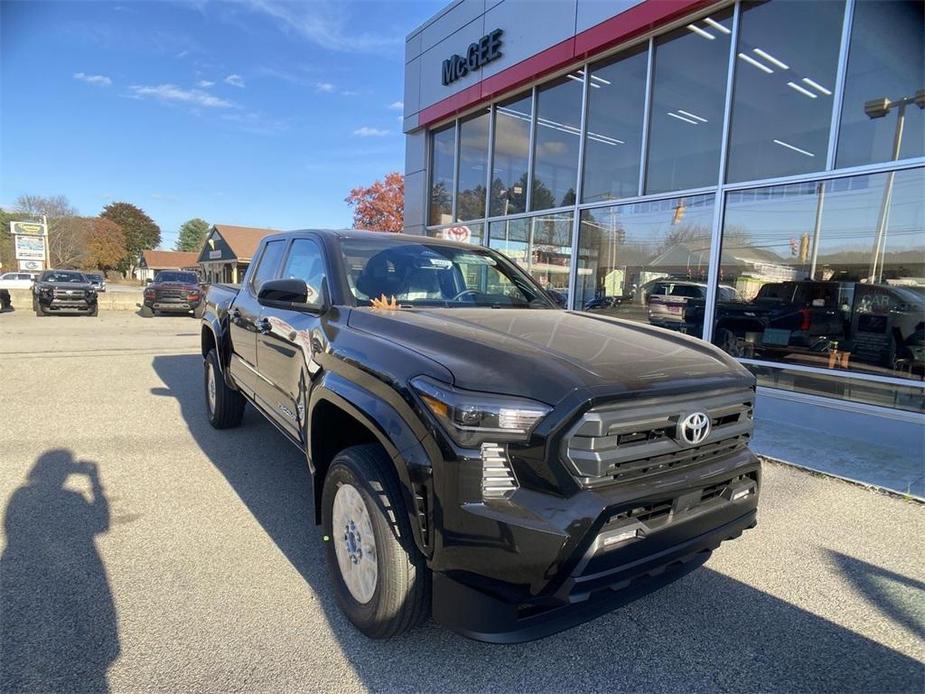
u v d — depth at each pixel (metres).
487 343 2.25
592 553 1.89
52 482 4.10
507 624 1.93
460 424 1.93
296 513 3.67
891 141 5.88
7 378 8.03
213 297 5.64
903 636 2.59
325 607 2.65
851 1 6.00
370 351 2.46
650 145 7.99
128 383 7.91
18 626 2.44
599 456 1.93
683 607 2.79
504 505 1.91
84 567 2.94
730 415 2.38
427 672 2.26
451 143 11.92
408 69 12.53
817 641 2.54
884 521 3.81
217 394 5.32
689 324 7.61
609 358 2.26
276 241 4.52
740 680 2.28
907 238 5.74
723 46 7.06
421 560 2.19
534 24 9.11
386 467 2.28
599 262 8.80
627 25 7.68
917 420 5.37
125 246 91.31
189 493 3.96
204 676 2.18
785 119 6.68
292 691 2.12
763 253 6.86
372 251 3.53
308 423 2.86
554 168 9.48
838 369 6.21
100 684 2.11
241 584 2.83
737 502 2.37
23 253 34.78
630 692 2.20
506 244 10.56
